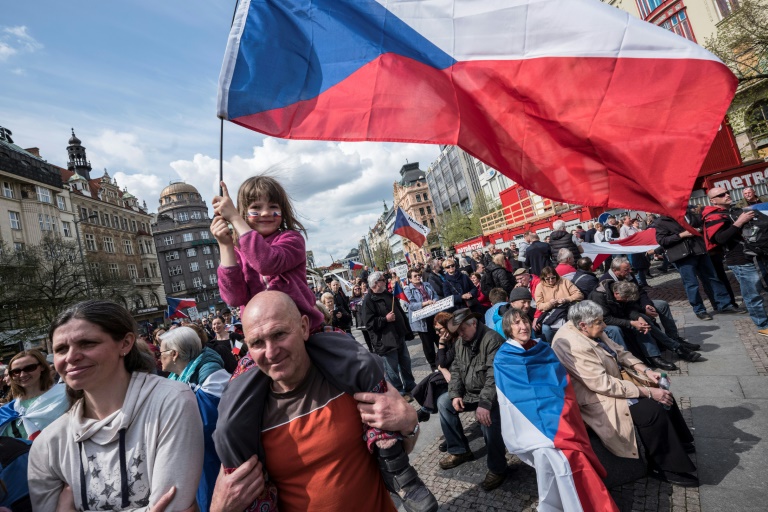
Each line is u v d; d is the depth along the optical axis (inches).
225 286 66.8
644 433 112.3
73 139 2020.2
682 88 79.7
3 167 1268.5
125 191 2210.9
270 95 89.0
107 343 62.5
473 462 143.6
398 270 740.7
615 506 89.4
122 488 58.4
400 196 3944.4
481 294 321.7
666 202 80.9
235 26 90.2
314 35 95.2
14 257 956.6
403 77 94.9
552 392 104.3
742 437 122.2
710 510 98.8
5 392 197.3
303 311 64.9
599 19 85.2
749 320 217.6
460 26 94.6
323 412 57.6
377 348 231.8
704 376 167.6
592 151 86.4
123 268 1887.3
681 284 350.6
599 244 316.8
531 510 111.8
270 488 57.6
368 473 59.4
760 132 557.6
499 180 1784.0
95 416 63.3
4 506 69.4
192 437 62.5
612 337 180.2
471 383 137.5
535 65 89.4
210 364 107.9
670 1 733.9
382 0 98.2
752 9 479.8
